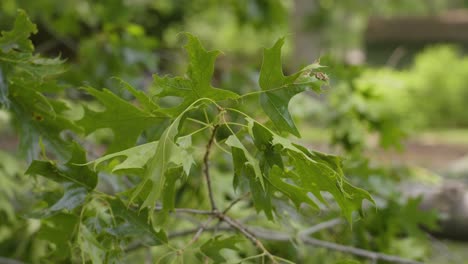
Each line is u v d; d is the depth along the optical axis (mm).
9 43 1407
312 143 4586
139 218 1367
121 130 1406
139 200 1349
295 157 1170
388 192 2387
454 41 19031
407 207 2426
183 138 1112
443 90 16391
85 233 1316
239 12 4605
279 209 1568
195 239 1408
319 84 1179
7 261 2135
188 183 2217
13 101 1501
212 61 1174
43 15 3916
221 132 1491
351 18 11703
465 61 16859
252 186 1271
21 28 1400
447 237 3709
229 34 13172
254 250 2143
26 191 2305
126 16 3633
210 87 1188
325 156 1188
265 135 1154
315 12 10359
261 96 1196
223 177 2328
